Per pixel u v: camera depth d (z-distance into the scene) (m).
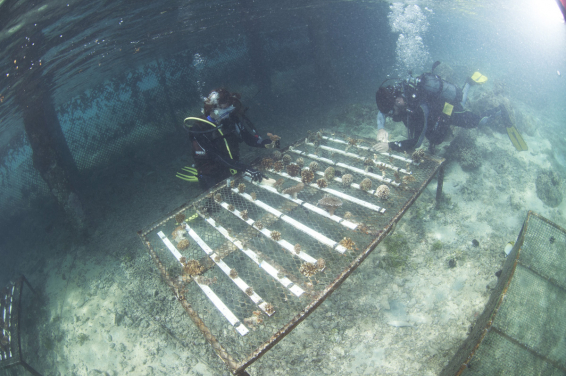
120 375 3.34
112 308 4.02
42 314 4.36
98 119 8.01
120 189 6.34
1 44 3.54
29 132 5.28
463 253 3.93
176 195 5.85
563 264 2.75
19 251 5.98
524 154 6.11
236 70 11.17
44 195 7.21
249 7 7.38
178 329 3.55
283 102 9.57
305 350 3.04
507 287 2.42
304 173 3.53
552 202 5.02
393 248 4.00
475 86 9.59
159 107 8.86
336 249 2.56
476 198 4.92
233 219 3.60
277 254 3.29
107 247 4.96
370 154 4.09
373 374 2.81
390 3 10.32
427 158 3.68
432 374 2.75
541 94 10.12
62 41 4.52
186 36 9.17
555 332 2.43
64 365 3.66
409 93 4.08
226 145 3.87
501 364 2.16
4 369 3.83
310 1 7.71
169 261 3.40
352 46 13.65
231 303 2.85
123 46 6.79
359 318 3.27
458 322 3.15
